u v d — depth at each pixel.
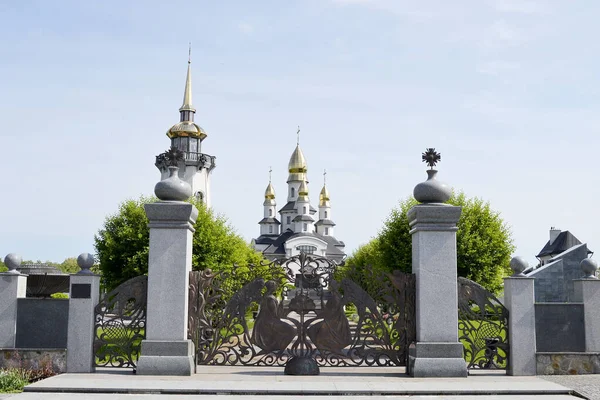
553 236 71.94
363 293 11.74
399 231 36.66
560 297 24.98
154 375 10.86
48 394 9.44
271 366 11.72
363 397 9.43
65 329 11.60
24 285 12.12
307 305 11.82
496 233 36.16
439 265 11.29
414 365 10.97
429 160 11.84
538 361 11.30
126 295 11.54
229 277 11.96
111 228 37.72
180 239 11.35
